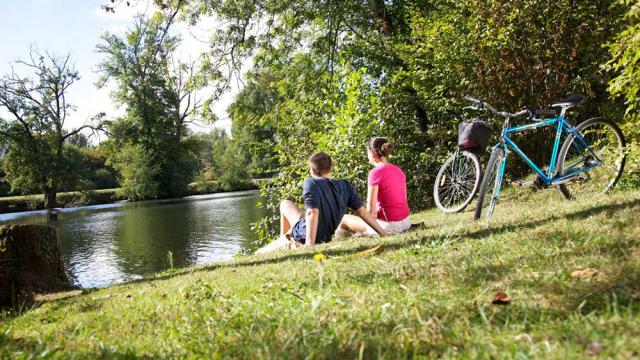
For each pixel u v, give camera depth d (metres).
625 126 6.48
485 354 1.85
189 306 3.42
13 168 49.84
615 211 4.05
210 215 34.72
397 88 12.73
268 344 2.31
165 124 54.62
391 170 6.30
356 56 14.83
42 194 58.16
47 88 49.59
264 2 16.67
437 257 3.67
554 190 7.95
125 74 50.25
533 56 9.56
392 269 3.50
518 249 3.44
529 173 9.43
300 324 2.47
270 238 13.38
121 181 61.84
